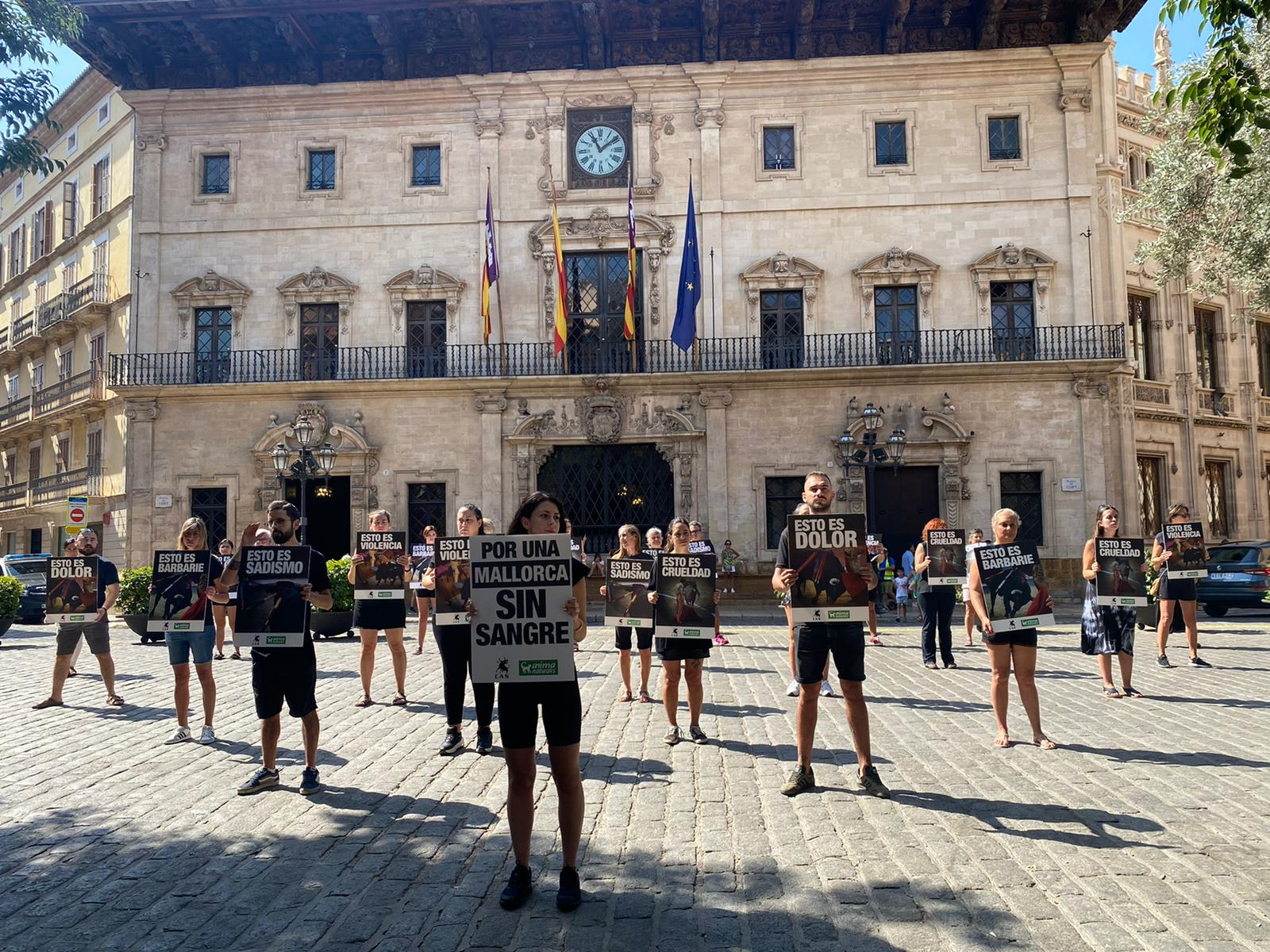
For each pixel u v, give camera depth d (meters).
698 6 27.14
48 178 36.28
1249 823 5.82
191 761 7.96
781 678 12.54
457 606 8.21
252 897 4.83
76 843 5.74
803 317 26.83
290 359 27.53
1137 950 4.05
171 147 28.42
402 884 5.00
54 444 34.88
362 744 8.52
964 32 27.25
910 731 8.77
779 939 4.21
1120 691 10.71
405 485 26.70
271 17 26.97
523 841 4.70
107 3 25.95
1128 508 25.84
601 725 9.30
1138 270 28.88
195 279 27.72
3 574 22.59
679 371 26.28
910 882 4.88
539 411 26.55
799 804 6.35
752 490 26.00
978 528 25.47
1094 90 27.67
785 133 27.45
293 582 6.96
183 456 27.16
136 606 18.20
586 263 27.52
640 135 27.39
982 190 26.73
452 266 27.50
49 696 11.59
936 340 26.39
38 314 34.44
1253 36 18.31
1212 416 30.44
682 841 5.62
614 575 10.67
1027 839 5.56
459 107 27.88
